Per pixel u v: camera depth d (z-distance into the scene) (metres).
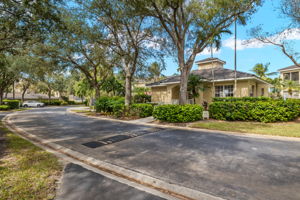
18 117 13.68
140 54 13.52
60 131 7.82
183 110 9.49
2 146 5.06
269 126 7.89
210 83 16.62
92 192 2.71
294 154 4.42
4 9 6.44
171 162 3.98
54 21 7.36
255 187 2.84
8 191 2.63
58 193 2.65
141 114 12.30
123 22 10.88
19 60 17.23
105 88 24.92
